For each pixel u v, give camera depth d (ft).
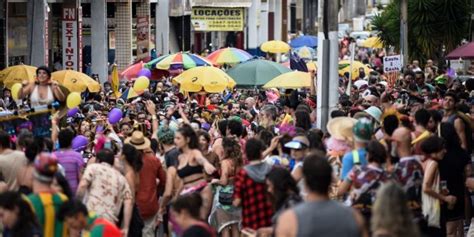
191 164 75.97
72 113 101.86
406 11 181.88
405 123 79.71
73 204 56.29
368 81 172.86
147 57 228.22
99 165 70.54
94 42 204.54
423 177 69.72
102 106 122.01
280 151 75.92
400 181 66.74
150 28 239.50
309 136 74.69
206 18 263.49
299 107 101.30
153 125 95.09
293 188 60.95
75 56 184.65
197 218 54.29
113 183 70.03
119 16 220.02
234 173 78.69
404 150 67.82
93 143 90.74
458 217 76.54
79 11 184.96
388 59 160.97
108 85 163.94
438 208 71.51
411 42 197.16
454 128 78.23
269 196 64.28
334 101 101.19
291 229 47.37
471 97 123.24
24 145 69.62
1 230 59.82
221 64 170.40
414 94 114.42
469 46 141.59
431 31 194.08
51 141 74.02
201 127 100.01
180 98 142.41
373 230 47.55
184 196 54.65
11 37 163.53
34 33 167.02
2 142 70.69
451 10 192.75
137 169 74.64
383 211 47.32
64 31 184.34
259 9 312.91
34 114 79.82
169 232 78.59
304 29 391.45
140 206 77.66
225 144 78.89
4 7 157.79
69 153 74.13
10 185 70.18
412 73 142.00
